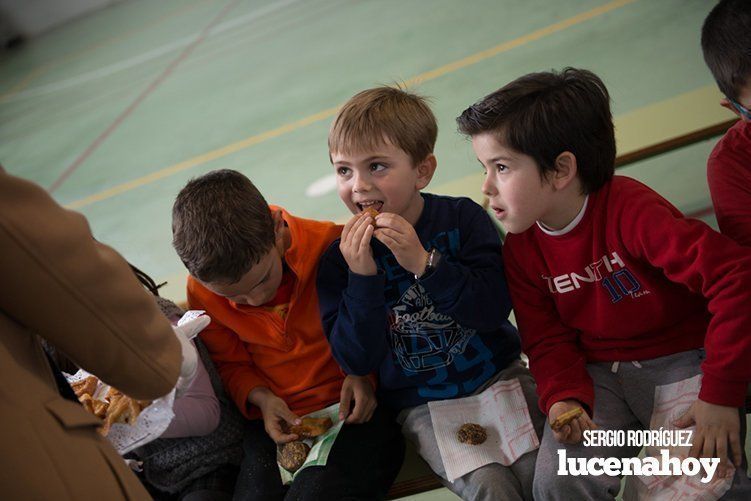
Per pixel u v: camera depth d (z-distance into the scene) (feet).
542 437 4.99
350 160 4.97
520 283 5.08
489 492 4.73
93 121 19.27
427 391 5.35
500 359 5.40
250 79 18.08
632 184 4.67
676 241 4.35
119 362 3.46
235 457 5.52
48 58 27.45
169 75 20.83
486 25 15.52
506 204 4.64
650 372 4.83
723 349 4.24
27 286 3.15
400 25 17.72
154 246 11.86
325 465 4.97
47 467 3.08
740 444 4.32
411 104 5.10
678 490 4.37
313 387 5.54
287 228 5.37
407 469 5.39
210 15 26.23
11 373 3.15
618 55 11.69
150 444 5.28
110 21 29.89
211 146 15.02
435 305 4.91
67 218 3.28
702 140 7.95
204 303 5.47
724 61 4.56
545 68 12.31
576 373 4.89
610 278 4.70
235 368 5.64
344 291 4.99
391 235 4.64
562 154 4.44
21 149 19.16
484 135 4.56
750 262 4.20
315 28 20.17
